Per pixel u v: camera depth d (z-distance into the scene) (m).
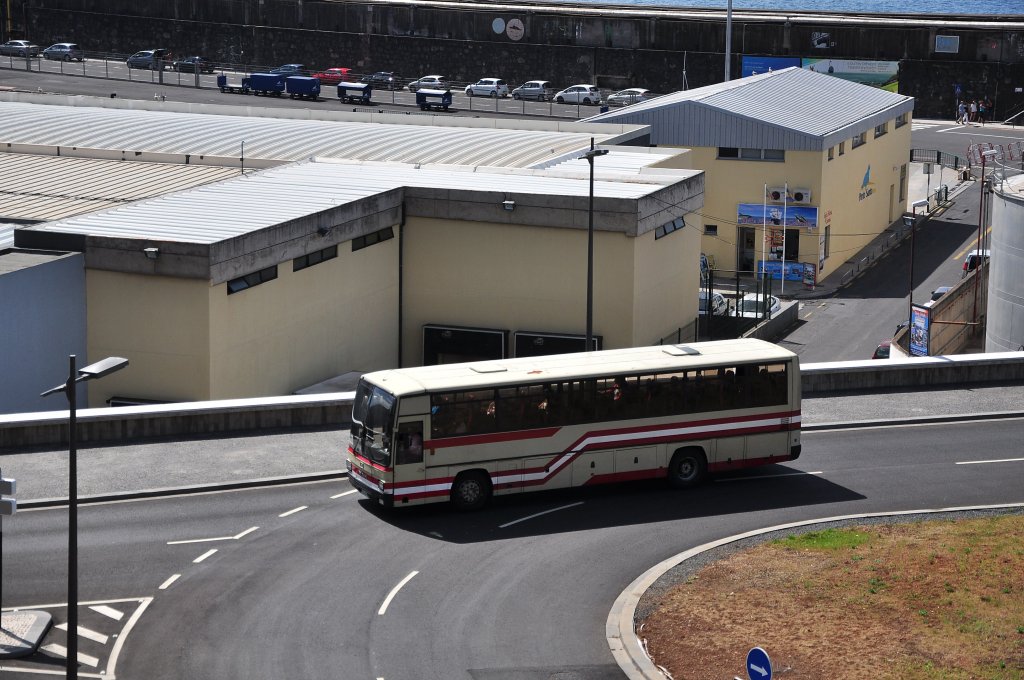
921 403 85.06
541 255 103.56
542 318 104.62
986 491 68.88
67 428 75.25
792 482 70.94
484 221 104.56
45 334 87.06
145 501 67.50
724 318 134.38
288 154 133.50
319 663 50.16
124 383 90.19
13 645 50.97
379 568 59.16
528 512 66.56
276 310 93.56
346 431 78.44
